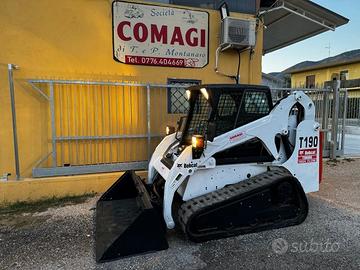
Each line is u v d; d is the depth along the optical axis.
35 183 4.65
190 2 5.81
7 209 4.34
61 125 5.12
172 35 5.61
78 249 3.16
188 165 3.35
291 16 7.24
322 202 4.51
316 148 4.05
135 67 5.47
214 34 5.88
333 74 24.95
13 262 2.91
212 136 3.41
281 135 3.85
